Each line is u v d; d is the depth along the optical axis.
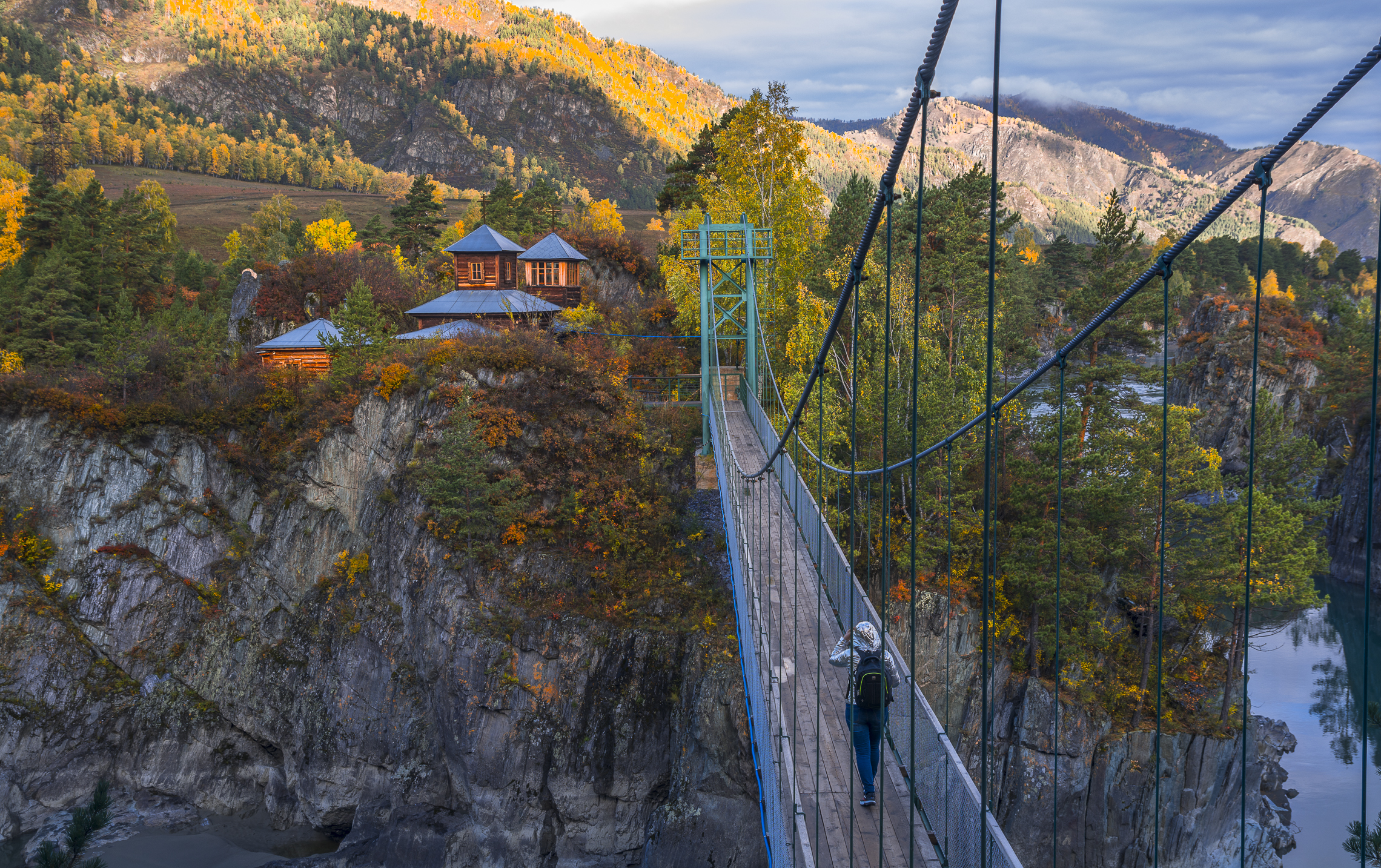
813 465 32.78
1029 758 33.09
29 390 39.16
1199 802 32.66
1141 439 36.16
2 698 34.38
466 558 33.34
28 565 36.81
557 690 31.42
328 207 164.62
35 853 32.59
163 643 36.66
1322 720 41.59
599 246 63.75
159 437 39.22
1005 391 48.81
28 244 88.44
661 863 29.22
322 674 35.12
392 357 40.88
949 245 46.97
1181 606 34.16
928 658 32.56
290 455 38.56
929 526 35.03
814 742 11.48
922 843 9.08
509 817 30.89
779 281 46.84
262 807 35.56
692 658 31.19
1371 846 15.65
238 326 56.44
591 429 38.16
